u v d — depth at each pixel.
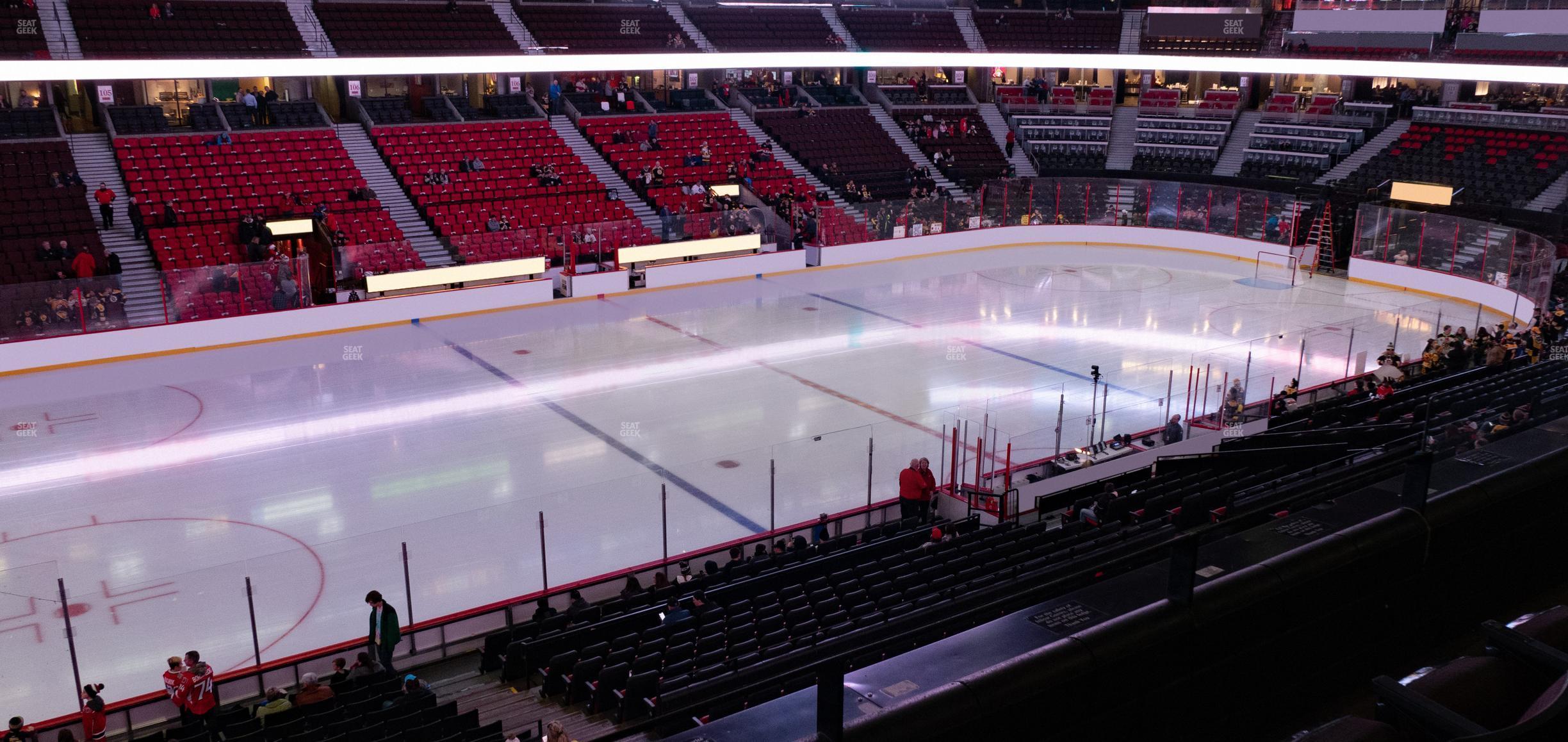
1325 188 40.88
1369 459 5.84
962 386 24.56
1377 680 3.18
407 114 38.75
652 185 38.75
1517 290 30.62
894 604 12.84
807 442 19.75
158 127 34.28
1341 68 40.09
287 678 12.91
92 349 26.45
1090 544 10.69
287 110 36.56
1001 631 4.75
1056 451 18.62
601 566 15.73
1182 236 41.94
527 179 37.09
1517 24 36.97
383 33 41.03
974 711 3.73
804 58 38.44
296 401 23.67
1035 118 49.47
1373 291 34.97
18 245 28.08
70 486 18.89
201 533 17.08
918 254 40.97
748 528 17.34
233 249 30.61
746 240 37.19
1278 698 4.70
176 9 37.69
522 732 10.37
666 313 31.84
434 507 18.14
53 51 34.72
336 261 29.92
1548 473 5.57
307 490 18.83
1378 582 4.93
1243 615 4.44
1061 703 3.97
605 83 43.31
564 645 12.78
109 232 30.12
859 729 3.54
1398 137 42.34
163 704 12.17
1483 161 39.50
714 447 20.92
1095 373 19.08
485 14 43.69
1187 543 4.30
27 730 10.93
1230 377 21.42
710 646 11.96
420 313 31.00
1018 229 43.12
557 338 28.92
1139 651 4.15
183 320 27.58
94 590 15.02
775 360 26.73
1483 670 3.28
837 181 42.88
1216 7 49.06
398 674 12.61
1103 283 35.97
